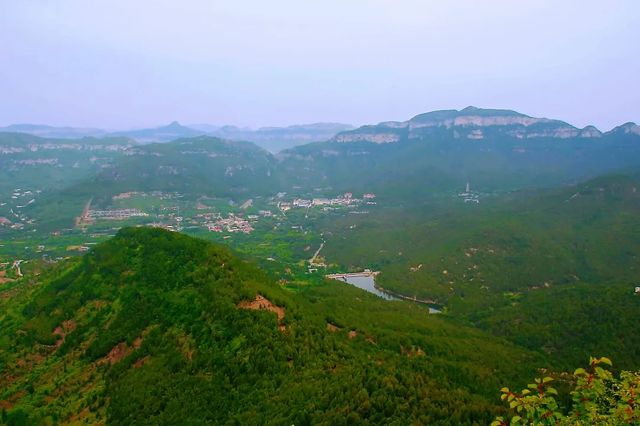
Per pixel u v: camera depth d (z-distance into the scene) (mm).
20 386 122375
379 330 142250
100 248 178875
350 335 132250
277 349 102562
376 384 92750
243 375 98688
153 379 105812
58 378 121562
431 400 90438
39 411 110125
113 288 151375
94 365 122625
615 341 177625
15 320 155500
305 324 117625
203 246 157250
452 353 138750
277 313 119875
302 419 82062
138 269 155750
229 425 86750
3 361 133375
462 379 115500
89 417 103250
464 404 89188
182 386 101188
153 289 141750
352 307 187625
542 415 36562
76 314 147625
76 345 133250
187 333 117812
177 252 155625
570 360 166375
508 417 84125
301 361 101312
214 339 111062
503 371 134375
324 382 92438
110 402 104250
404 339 138000
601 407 37188
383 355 118312
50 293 164125
